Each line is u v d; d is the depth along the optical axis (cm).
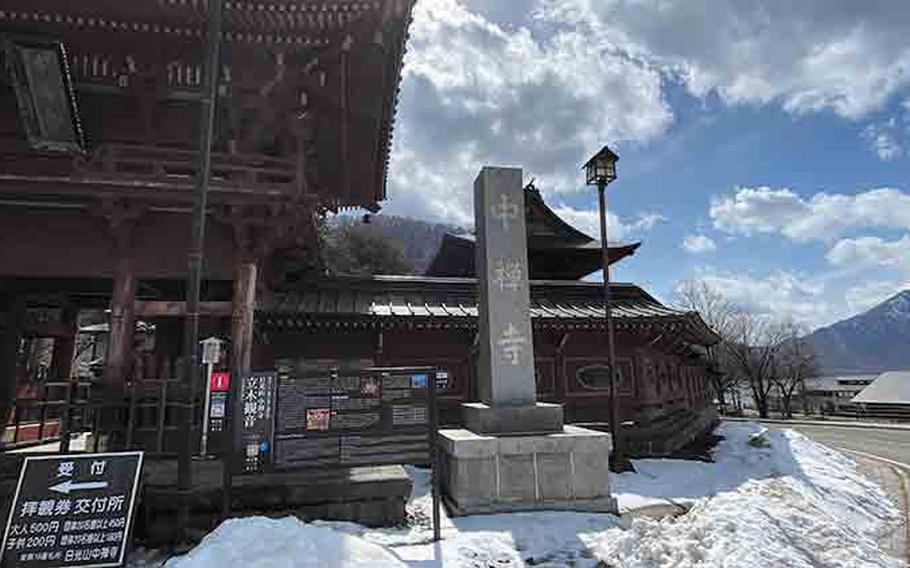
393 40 1052
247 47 1060
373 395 739
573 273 2948
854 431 3650
